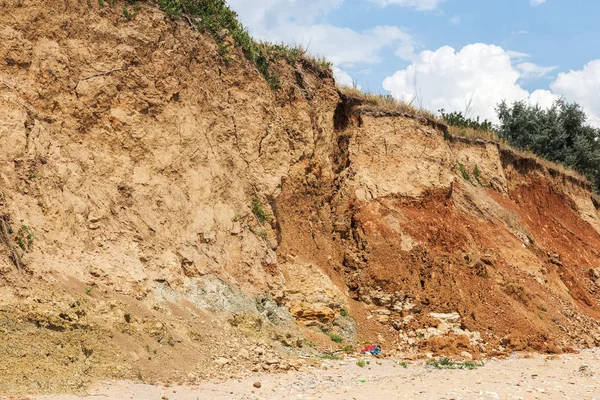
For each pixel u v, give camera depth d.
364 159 21.78
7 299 9.91
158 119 15.37
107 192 13.59
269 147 18.20
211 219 15.38
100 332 10.61
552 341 18.47
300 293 16.42
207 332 12.78
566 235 29.56
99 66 14.69
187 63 16.69
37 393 8.68
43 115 13.34
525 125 39.00
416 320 17.42
